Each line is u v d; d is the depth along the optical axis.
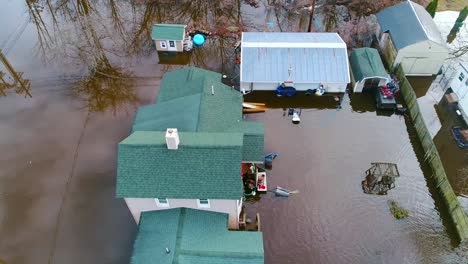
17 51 49.09
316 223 30.47
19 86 43.66
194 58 47.44
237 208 26.67
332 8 55.84
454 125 38.81
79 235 29.86
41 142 37.06
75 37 48.78
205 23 52.97
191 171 25.22
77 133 37.91
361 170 34.50
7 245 29.28
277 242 29.23
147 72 45.38
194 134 27.80
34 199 32.28
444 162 35.44
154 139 26.67
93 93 42.59
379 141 37.22
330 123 39.00
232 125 32.47
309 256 28.44
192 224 25.62
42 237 29.75
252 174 32.72
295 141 37.03
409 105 39.59
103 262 28.25
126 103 41.16
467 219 28.45
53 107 40.88
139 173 25.34
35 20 53.91
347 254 28.61
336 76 40.44
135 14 56.31
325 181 33.50
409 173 34.34
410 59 42.81
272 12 56.62
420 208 31.66
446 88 43.12
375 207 31.64
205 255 23.52
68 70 45.88
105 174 34.09
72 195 32.56
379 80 41.03
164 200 25.95
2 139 37.38
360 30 51.09
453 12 55.31
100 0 59.22
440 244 29.31
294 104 41.00
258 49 41.44
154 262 23.52
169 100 34.66
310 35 44.84
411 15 44.69
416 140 37.41
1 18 55.47
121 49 49.00
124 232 30.03
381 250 28.89
